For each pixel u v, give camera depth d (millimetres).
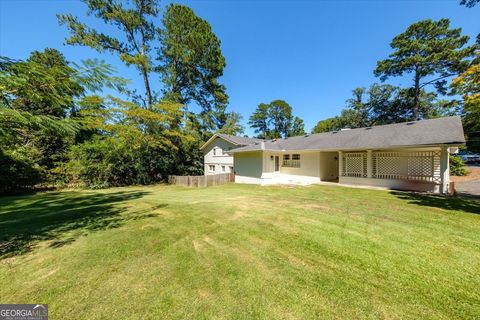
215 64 22016
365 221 5395
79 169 14953
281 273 3018
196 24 20062
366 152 12555
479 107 8445
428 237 4258
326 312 2227
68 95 5113
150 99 20547
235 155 18078
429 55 21359
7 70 3855
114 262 3455
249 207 7305
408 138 10320
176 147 19156
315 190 11094
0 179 12500
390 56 24000
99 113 15375
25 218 6527
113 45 18109
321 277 2896
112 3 17453
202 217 6160
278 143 18875
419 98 25641
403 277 2861
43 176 14656
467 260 3295
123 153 16344
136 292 2635
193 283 2809
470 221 5320
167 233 4859
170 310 2295
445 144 8586
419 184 10430
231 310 2277
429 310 2240
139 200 9531
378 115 30250
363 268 3113
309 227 4973
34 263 3469
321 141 15023
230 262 3381
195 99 24219
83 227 5457
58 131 5160
